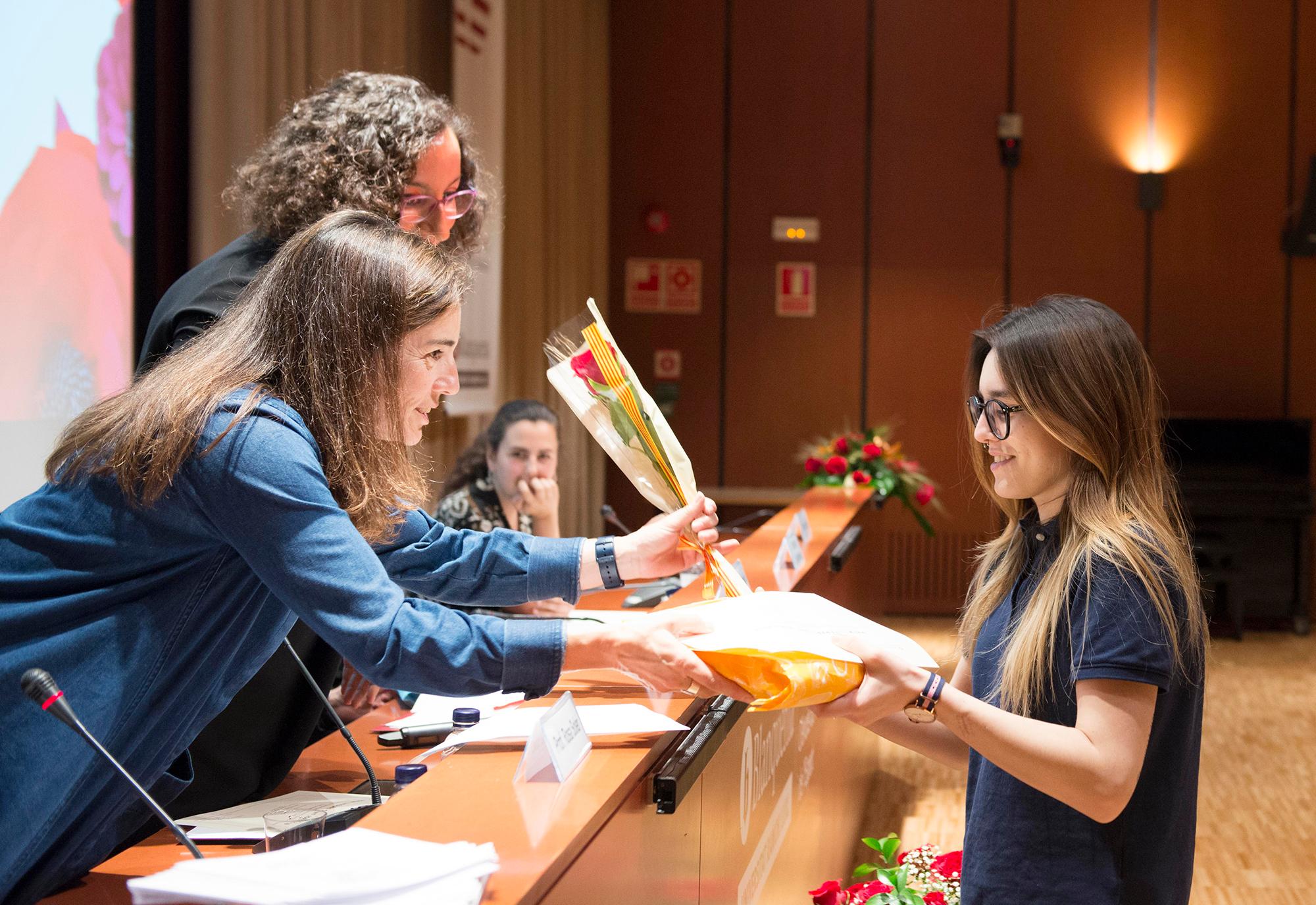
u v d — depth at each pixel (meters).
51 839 1.19
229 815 1.53
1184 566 1.31
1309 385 7.79
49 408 2.77
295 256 1.25
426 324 1.24
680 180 8.15
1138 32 7.82
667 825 1.27
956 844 3.68
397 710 2.07
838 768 3.12
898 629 7.46
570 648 1.17
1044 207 7.95
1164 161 7.84
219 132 3.61
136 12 3.41
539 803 1.04
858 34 8.02
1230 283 7.82
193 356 1.23
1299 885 3.38
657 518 1.62
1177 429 7.28
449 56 5.59
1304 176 7.75
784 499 7.49
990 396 1.42
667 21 8.11
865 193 8.06
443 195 1.95
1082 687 1.26
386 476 1.23
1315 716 5.34
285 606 1.31
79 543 1.18
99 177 2.98
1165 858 1.31
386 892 0.82
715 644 1.22
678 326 8.18
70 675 1.16
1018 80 7.93
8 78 2.60
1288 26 7.71
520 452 3.12
